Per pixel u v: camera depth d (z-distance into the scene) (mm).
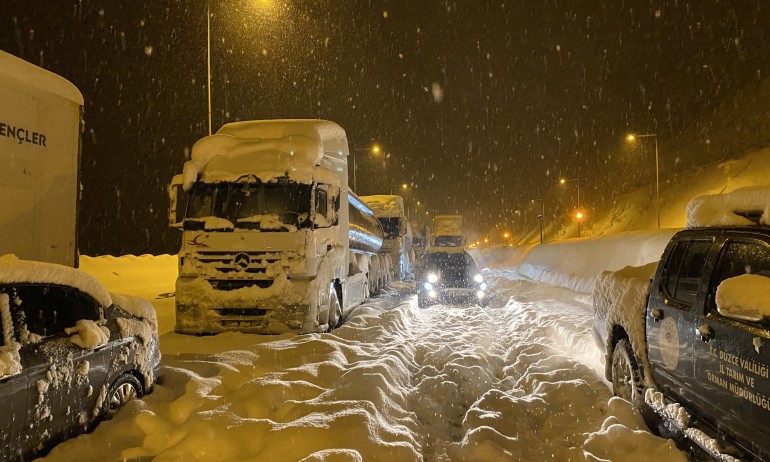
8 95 7375
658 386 5066
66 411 4484
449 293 16438
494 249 53875
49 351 4328
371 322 11047
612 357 6184
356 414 5055
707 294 4242
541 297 17094
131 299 5844
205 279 9859
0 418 3787
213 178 10055
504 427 5469
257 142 10562
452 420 6203
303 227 9961
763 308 3160
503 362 8789
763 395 3359
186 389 6008
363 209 18047
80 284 4934
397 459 4512
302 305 9734
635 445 4777
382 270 22031
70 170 8633
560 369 7496
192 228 9969
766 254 3754
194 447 4590
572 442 5133
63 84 8422
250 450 4668
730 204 4473
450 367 7645
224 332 9727
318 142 10836
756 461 3477
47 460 4176
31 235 7805
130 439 4805
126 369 5418
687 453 4676
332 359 7469
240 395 5832
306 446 4609
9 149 7387
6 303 4074
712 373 3990
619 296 5965
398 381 6879
